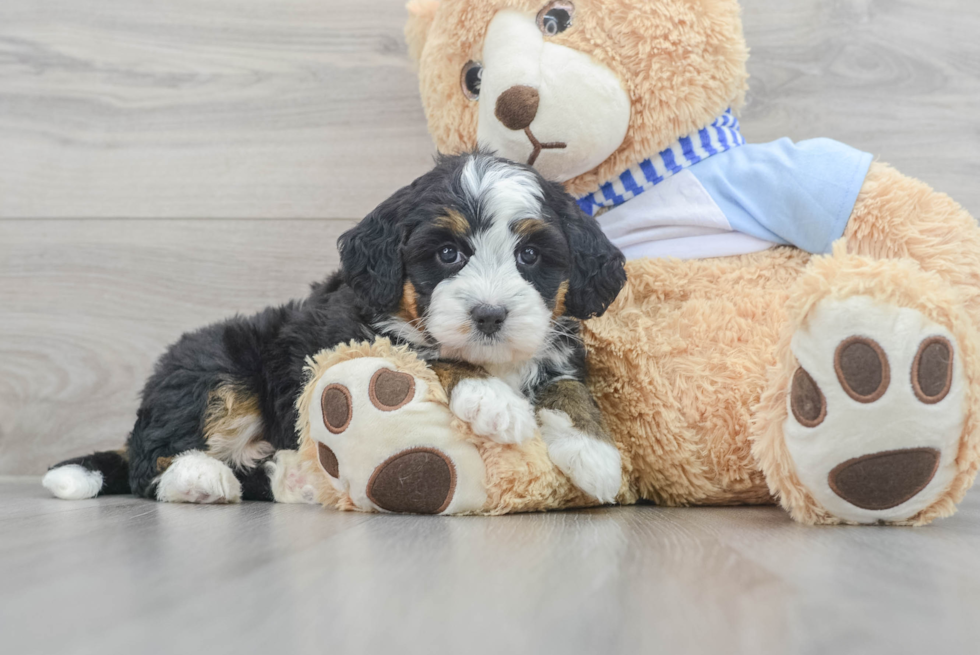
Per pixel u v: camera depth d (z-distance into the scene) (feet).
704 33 7.19
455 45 7.60
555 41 7.13
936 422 5.08
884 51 9.46
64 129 10.36
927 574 3.74
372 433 5.86
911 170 9.47
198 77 10.25
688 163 7.47
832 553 4.30
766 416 5.81
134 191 10.32
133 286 10.32
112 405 10.27
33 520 5.84
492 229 6.24
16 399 10.34
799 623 2.87
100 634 2.74
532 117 6.95
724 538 4.83
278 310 7.97
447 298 6.13
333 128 10.15
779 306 6.80
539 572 3.72
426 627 2.80
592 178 7.60
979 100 9.40
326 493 6.58
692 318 6.91
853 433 5.18
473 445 5.97
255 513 6.23
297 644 2.60
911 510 5.40
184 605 3.12
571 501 6.39
